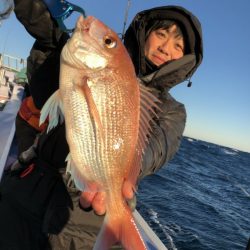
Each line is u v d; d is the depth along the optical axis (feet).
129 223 1.71
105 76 1.79
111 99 1.79
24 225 2.72
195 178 24.18
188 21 2.93
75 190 2.52
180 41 2.97
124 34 3.16
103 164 1.78
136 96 1.79
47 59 2.52
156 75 2.72
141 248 1.66
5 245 2.72
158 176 19.61
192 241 10.19
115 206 1.74
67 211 2.55
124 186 1.76
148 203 12.98
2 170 3.18
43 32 2.38
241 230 13.42
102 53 1.80
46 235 2.68
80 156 1.80
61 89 1.83
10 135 4.33
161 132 2.27
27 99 3.63
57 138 2.60
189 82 3.10
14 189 2.77
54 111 1.84
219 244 10.82
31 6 2.31
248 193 24.22
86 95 1.78
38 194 2.64
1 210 2.78
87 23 1.83
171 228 10.74
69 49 1.82
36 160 2.71
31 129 3.48
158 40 2.97
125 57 1.84
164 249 3.46
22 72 8.21
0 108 6.04
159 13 2.94
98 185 1.77
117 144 1.78
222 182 26.35
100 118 1.78
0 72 7.46
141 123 1.81
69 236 2.56
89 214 2.56
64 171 2.57
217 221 13.64
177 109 2.70
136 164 1.79
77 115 1.80
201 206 15.51
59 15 2.25
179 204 14.48
